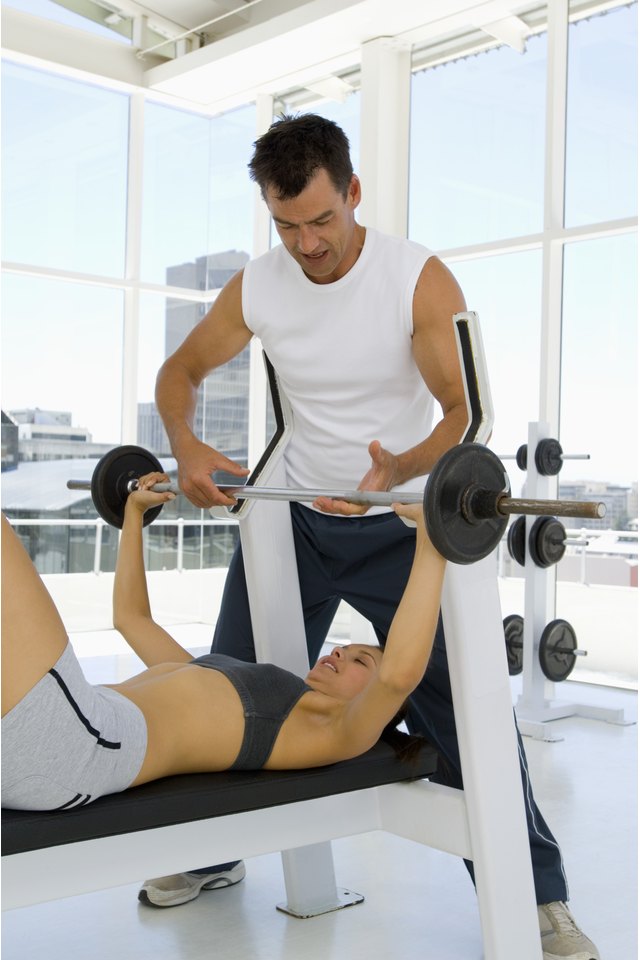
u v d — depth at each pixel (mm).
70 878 1521
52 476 6625
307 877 2229
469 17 5613
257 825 1740
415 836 1873
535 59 5488
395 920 2188
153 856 1608
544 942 2004
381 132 5980
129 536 2119
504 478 1604
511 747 1797
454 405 1941
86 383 6801
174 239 7297
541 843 2008
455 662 1734
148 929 2141
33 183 6527
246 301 2141
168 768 1654
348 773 1782
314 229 1836
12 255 6445
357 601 2203
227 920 2189
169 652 2045
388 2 5480
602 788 3295
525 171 5547
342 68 6504
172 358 2324
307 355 2064
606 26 5191
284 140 1789
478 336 1724
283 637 2197
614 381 5180
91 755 1475
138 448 2160
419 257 1979
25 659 1389
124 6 6680
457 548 1542
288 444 2219
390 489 1821
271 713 1753
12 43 6215
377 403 2070
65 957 1993
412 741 1925
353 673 2004
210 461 2014
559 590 5418
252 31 6133
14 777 1404
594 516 1453
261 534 2158
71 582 6637
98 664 5250
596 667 5262
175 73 6672
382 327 1989
